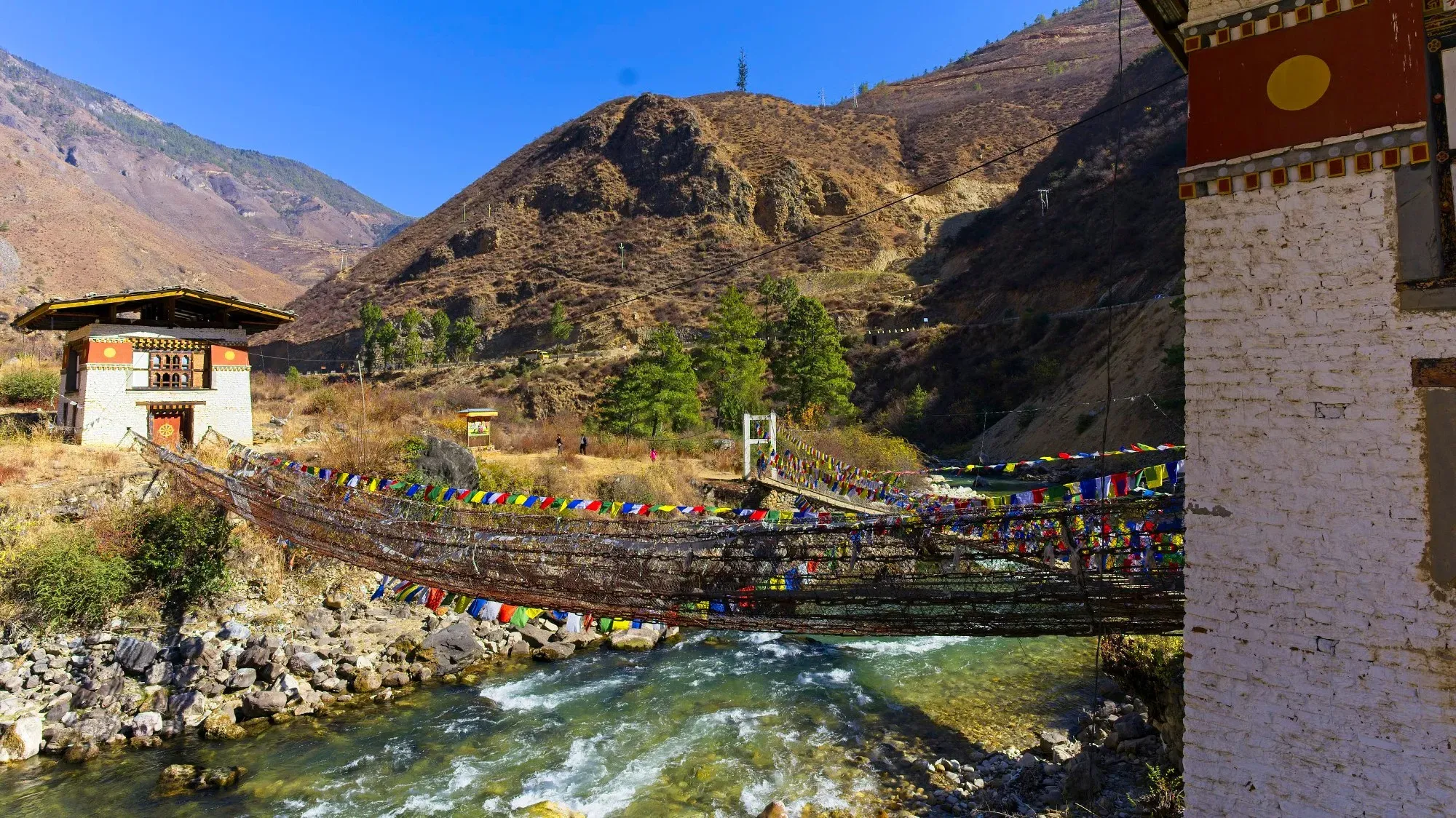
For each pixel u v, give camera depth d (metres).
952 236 100.62
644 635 16.95
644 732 12.77
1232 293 5.22
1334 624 4.83
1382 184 4.79
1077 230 72.81
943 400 59.97
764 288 80.25
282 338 115.00
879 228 110.75
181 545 16.09
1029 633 6.29
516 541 8.45
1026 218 83.88
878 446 37.69
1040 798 9.99
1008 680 14.24
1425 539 4.59
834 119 148.12
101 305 21.92
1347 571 4.80
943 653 15.84
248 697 13.43
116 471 18.91
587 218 122.19
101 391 21.78
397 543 9.63
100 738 12.34
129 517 16.38
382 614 17.27
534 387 69.38
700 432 44.00
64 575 14.76
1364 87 4.86
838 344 51.31
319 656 15.06
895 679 14.62
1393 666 4.66
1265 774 5.02
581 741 12.50
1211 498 5.25
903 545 6.64
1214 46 5.34
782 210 114.75
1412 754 4.58
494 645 16.45
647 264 106.38
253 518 13.16
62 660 14.05
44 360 39.34
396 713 13.55
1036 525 6.23
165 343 22.91
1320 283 4.94
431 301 107.88
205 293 23.08
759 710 13.55
